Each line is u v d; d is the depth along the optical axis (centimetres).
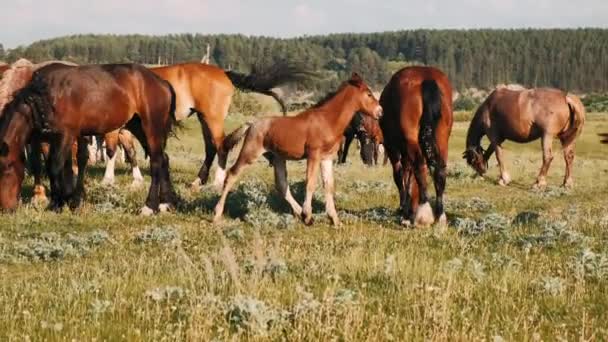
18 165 1393
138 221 1378
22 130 1385
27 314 656
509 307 704
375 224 1345
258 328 609
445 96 1257
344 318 641
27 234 1242
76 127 1404
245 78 1767
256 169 2402
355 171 2358
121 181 1930
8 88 1449
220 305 673
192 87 1730
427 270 833
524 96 2095
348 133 2686
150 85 1476
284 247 1070
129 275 857
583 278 827
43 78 1386
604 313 689
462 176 2256
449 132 1268
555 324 652
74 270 934
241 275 777
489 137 2170
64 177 1439
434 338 591
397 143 1308
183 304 698
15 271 976
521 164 2933
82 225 1335
